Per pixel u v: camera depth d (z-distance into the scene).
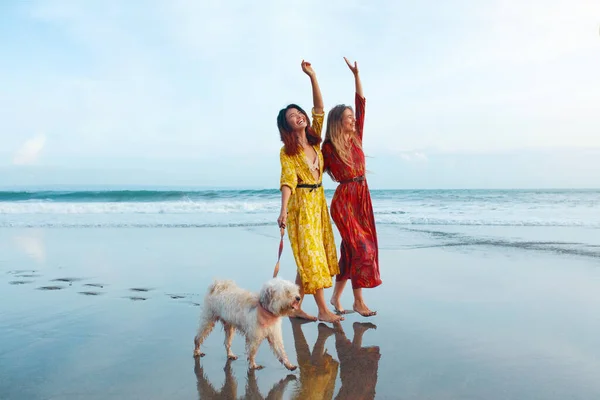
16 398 3.19
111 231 13.59
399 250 9.93
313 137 5.11
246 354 3.86
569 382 3.45
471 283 6.88
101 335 4.60
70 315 5.28
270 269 7.94
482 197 35.69
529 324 4.92
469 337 4.51
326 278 4.99
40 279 7.27
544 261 8.60
